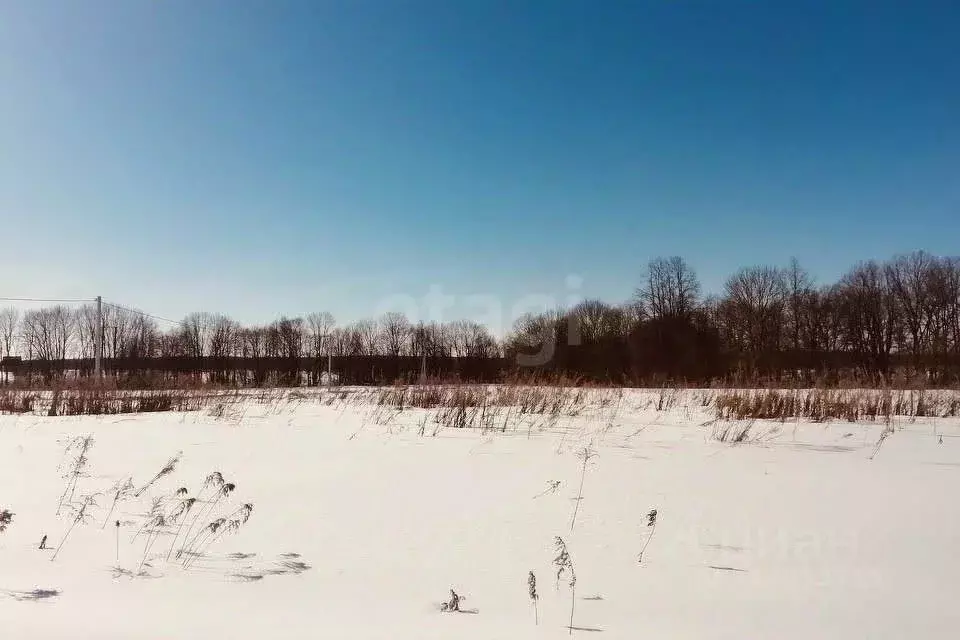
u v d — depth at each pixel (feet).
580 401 43.42
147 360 175.52
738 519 14.65
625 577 10.90
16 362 170.30
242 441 28.17
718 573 11.11
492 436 30.01
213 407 45.62
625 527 13.96
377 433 31.27
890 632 8.73
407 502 16.16
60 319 175.83
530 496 16.89
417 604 9.62
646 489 17.87
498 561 11.69
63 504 15.80
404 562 11.59
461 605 9.59
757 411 39.83
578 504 16.01
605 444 27.45
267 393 56.59
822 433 32.19
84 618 8.98
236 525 13.28
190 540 12.84
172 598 9.79
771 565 11.55
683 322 137.90
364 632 8.55
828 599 9.95
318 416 40.55
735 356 140.46
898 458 23.99
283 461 22.56
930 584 10.64
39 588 10.20
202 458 23.16
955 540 13.06
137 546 12.46
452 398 43.75
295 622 8.89
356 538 13.06
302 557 11.87
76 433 31.58
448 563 11.57
